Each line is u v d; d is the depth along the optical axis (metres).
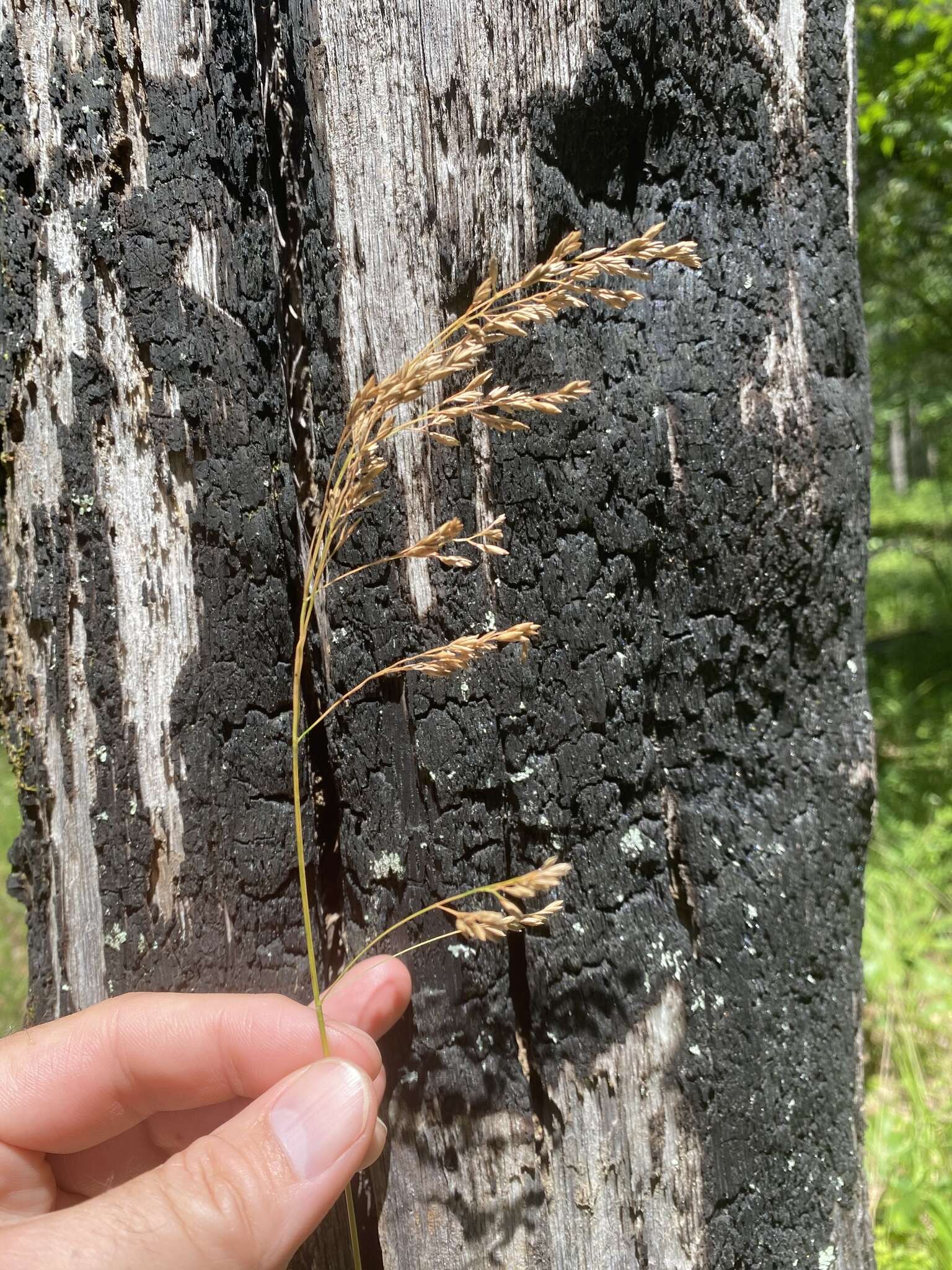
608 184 0.20
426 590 0.20
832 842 0.23
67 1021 0.20
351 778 0.21
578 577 0.20
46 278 0.20
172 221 0.20
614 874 0.21
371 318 0.20
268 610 0.20
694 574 0.21
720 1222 0.21
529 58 0.19
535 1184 0.21
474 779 0.20
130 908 0.21
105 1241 0.17
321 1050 0.20
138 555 0.20
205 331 0.20
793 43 0.21
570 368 0.20
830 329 0.22
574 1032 0.21
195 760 0.20
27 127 0.20
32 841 0.21
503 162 0.19
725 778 0.22
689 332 0.21
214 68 0.20
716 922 0.21
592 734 0.20
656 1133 0.21
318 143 0.20
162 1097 0.21
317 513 0.21
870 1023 0.44
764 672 0.22
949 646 1.02
